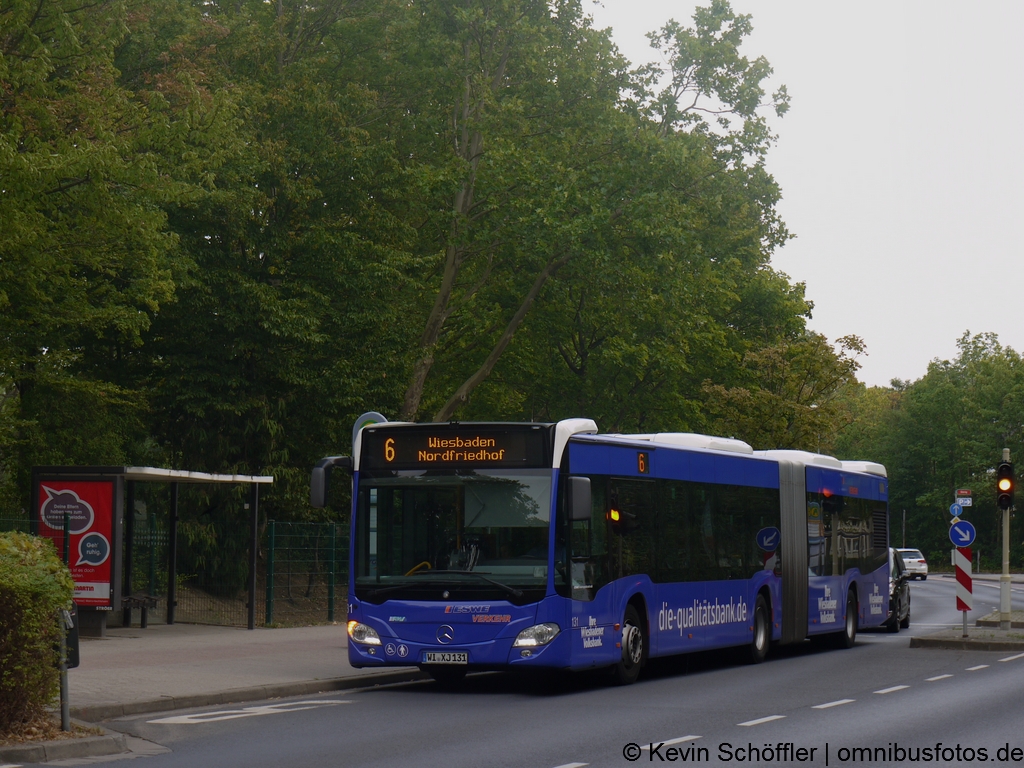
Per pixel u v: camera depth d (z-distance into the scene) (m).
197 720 13.45
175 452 35.53
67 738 11.16
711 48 41.81
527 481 16.30
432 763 10.31
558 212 36.75
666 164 37.91
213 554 32.16
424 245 41.03
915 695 15.78
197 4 37.72
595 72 40.19
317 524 29.78
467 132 39.94
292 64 35.81
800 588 23.61
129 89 32.12
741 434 50.19
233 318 32.66
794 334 56.72
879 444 118.00
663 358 43.97
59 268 25.86
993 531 111.38
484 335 44.25
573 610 16.22
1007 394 105.00
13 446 31.69
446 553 16.27
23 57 24.86
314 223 34.75
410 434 16.69
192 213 32.19
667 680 18.38
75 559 23.12
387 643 16.19
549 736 12.02
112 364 34.81
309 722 13.28
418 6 39.44
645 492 18.44
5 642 11.11
